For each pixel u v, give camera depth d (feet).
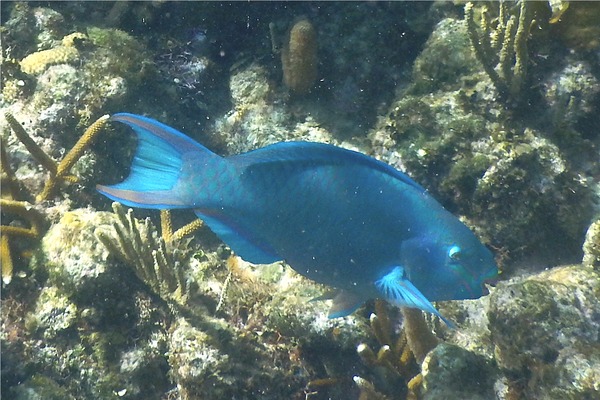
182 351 4.22
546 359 3.66
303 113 5.64
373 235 3.36
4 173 4.66
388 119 4.96
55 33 5.81
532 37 4.83
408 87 5.27
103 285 4.39
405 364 4.27
